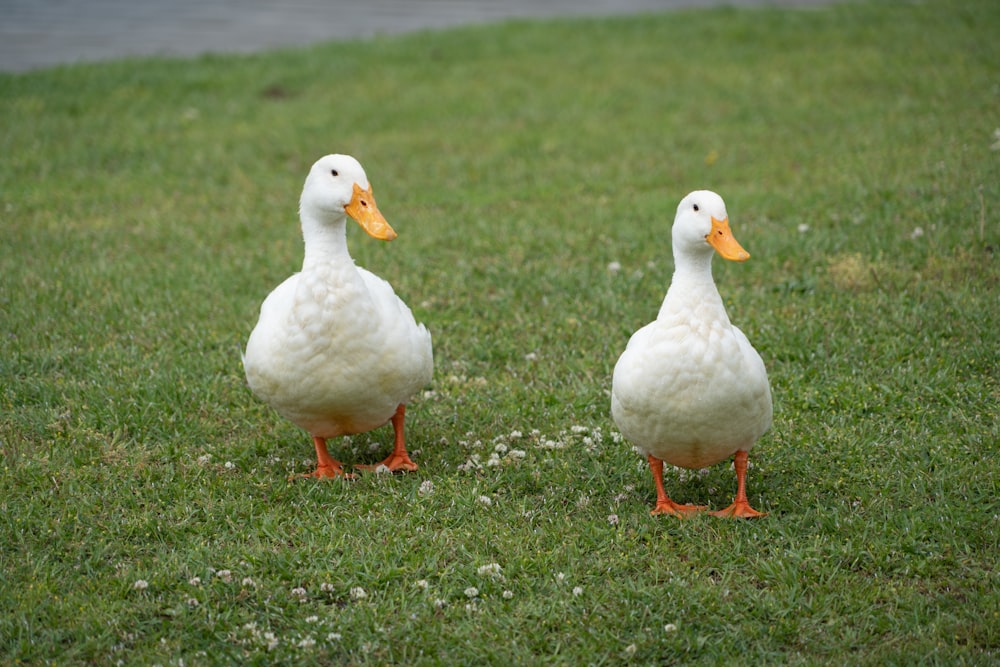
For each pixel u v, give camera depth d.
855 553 5.77
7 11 24.89
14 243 11.26
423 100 17.03
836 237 10.35
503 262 10.56
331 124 15.88
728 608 5.38
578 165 13.86
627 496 6.54
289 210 12.57
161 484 6.68
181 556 5.87
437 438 7.43
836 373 7.94
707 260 5.90
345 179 6.32
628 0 25.92
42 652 5.13
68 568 5.80
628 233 11.12
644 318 9.12
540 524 6.25
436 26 23.16
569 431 7.36
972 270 9.27
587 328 8.99
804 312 8.95
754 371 5.86
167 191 13.29
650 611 5.39
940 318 8.48
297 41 21.94
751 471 6.77
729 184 12.78
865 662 4.96
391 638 5.23
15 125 15.66
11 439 7.21
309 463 7.12
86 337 8.84
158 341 8.87
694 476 6.82
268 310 6.63
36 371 8.23
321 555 5.91
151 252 11.20
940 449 6.73
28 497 6.51
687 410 5.82
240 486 6.68
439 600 5.49
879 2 21.56
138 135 15.38
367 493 6.56
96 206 12.64
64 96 17.12
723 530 6.04
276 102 17.16
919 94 15.34
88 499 6.44
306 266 6.34
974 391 7.43
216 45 21.62
